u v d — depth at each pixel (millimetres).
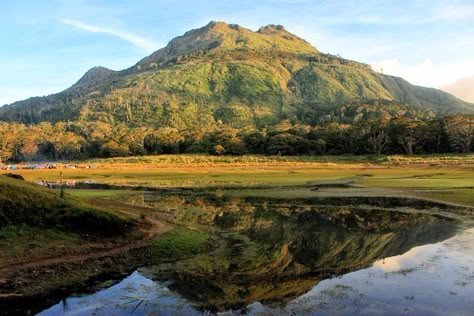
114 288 17000
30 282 17266
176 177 82688
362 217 34625
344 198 47406
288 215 35906
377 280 17688
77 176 86000
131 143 175500
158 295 16172
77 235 22859
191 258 21594
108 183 69938
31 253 20219
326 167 111500
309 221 32875
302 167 112312
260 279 18141
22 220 22438
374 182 65375
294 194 51969
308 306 14844
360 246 24250
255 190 57438
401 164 109938
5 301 15492
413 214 35781
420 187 55938
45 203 24266
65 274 18406
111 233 23812
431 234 27250
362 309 14500
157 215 33875
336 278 18125
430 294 15883
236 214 36469
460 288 16500
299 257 21844
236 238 26453
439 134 139250
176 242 23938
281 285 17281
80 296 16109
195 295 16188
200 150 165625
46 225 22812
